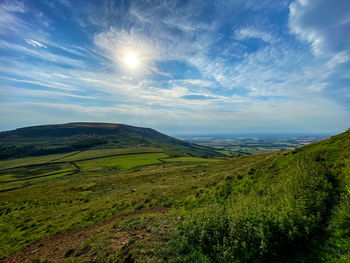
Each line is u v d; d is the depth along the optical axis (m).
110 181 45.25
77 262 9.02
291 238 6.95
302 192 10.77
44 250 13.13
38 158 147.25
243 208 11.05
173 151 163.75
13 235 17.69
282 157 20.64
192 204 17.61
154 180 39.62
